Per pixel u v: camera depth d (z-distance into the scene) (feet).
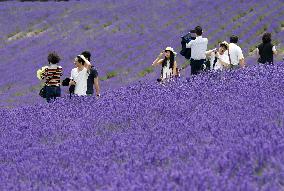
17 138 79.82
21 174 56.95
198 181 42.32
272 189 38.88
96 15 343.26
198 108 77.15
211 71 114.11
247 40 248.52
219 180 41.93
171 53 127.24
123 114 80.53
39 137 78.74
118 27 308.40
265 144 48.75
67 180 51.98
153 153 54.34
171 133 64.34
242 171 43.60
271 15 280.31
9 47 302.45
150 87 111.14
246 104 75.10
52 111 100.07
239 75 105.29
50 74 127.44
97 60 253.44
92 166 55.31
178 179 44.01
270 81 93.76
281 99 74.18
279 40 236.63
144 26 304.30
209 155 50.47
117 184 46.37
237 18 296.71
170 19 313.53
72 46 285.02
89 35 302.45
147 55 253.44
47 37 312.91
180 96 91.30
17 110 109.19
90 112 89.45
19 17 361.71
